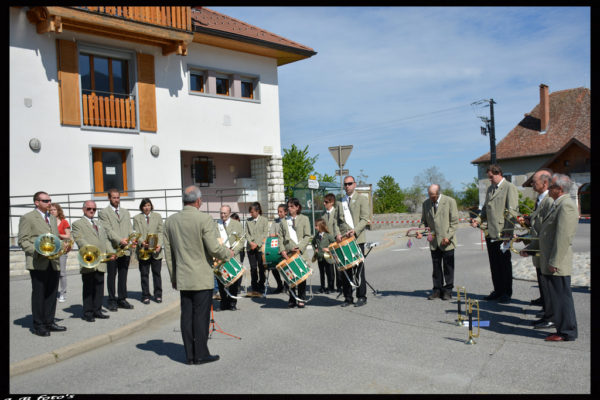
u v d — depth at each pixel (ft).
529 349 19.44
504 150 153.17
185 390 16.38
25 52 46.55
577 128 142.31
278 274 35.19
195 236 19.10
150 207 31.60
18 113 46.16
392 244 70.49
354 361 18.76
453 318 24.85
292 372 17.75
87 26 47.98
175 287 19.54
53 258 22.80
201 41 58.65
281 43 64.80
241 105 63.26
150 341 23.22
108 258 26.61
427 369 17.60
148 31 50.83
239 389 16.24
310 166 102.17
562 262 20.13
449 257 29.17
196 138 58.90
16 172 46.01
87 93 51.70
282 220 31.01
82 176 50.11
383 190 151.43
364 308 28.09
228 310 29.48
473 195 167.12
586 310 25.27
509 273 27.91
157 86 55.77
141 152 54.49
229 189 66.44
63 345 21.70
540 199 22.85
